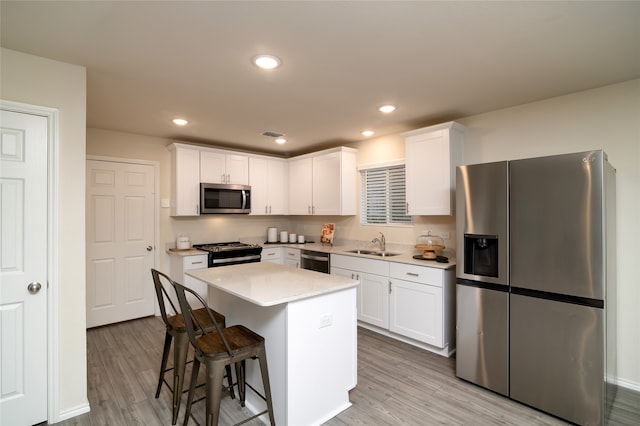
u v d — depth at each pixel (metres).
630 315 2.36
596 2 1.48
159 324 3.83
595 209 1.88
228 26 1.69
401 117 3.28
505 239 2.25
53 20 1.63
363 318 3.56
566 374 2.00
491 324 2.33
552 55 2.00
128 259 3.94
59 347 2.03
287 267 2.79
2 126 1.88
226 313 2.51
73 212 2.10
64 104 2.08
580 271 1.94
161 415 2.08
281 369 1.89
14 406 1.91
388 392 2.35
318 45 1.88
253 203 4.71
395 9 1.54
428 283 2.97
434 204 3.20
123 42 1.85
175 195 4.05
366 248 4.25
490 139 3.09
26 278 1.94
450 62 2.09
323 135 4.04
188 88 2.51
